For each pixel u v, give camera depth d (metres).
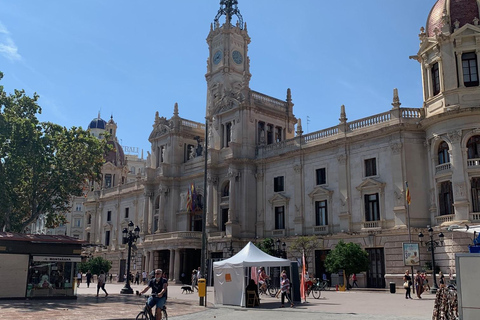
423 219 46.53
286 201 58.81
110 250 89.62
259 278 42.44
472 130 43.22
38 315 24.89
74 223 121.69
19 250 35.62
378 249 48.59
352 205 51.88
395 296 39.09
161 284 19.45
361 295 40.34
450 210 44.34
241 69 74.56
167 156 76.81
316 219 55.56
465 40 45.25
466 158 43.19
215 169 67.12
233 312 28.11
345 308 29.00
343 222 51.88
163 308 19.34
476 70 44.97
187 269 68.44
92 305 31.56
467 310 16.02
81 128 53.06
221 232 62.88
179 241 65.19
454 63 45.22
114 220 91.94
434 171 46.06
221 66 73.06
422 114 48.50
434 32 47.09
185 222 71.88
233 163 63.12
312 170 56.97
